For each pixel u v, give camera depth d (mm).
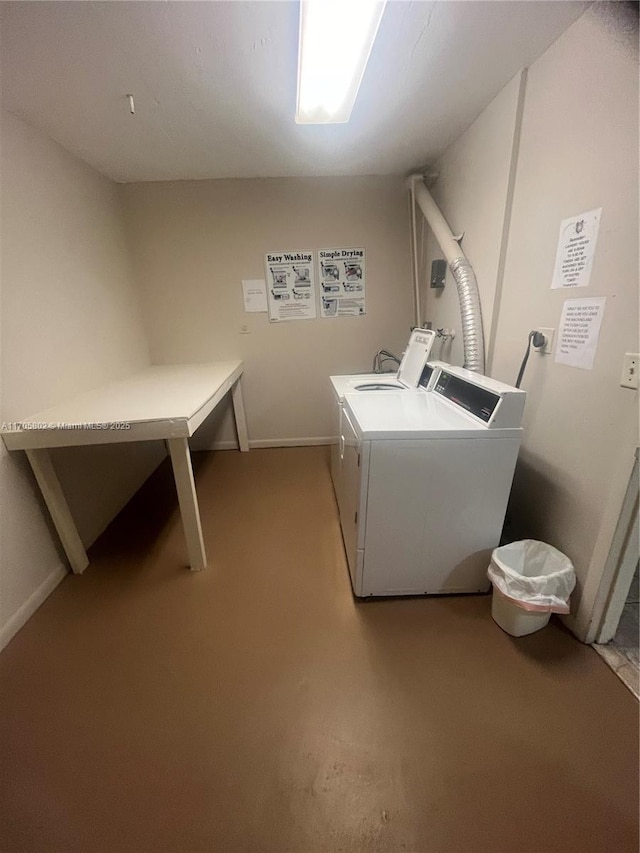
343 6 1105
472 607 1656
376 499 1528
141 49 1354
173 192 2771
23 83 1507
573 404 1425
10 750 1162
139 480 2795
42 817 1007
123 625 1605
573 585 1426
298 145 2203
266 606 1687
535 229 1584
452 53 1442
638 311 1140
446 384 1894
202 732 1192
